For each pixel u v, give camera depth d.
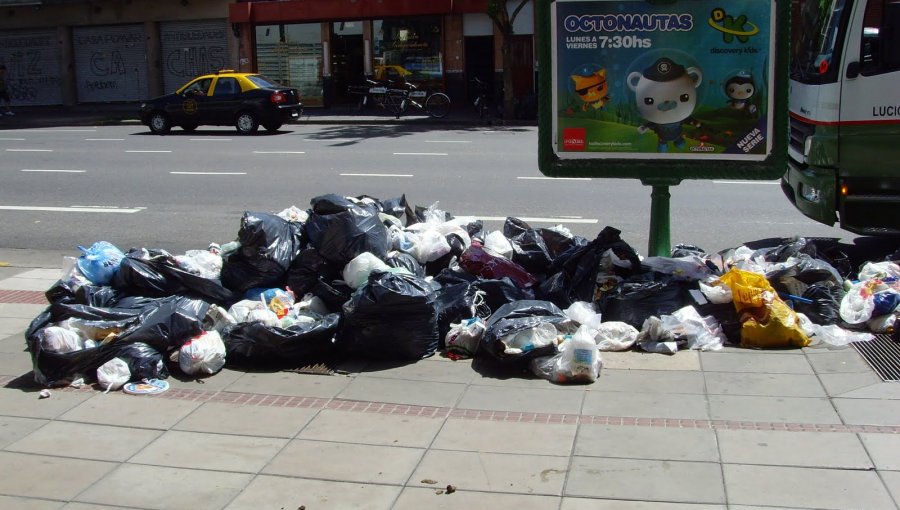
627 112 7.41
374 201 8.80
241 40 32.59
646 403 5.59
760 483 4.49
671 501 4.34
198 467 4.82
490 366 6.33
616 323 6.71
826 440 4.96
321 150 19.72
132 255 7.24
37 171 17.14
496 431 5.21
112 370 6.04
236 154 19.25
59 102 35.97
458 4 30.22
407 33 31.14
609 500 4.37
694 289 7.07
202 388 6.00
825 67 8.54
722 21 7.12
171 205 13.55
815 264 7.20
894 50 8.10
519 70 30.33
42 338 6.07
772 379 5.93
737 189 13.77
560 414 5.45
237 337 6.43
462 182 14.88
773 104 7.19
